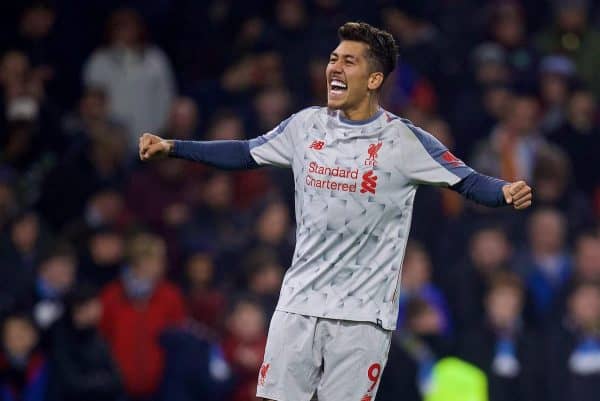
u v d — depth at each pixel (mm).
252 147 23172
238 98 52344
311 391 22688
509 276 40438
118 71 50594
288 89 52656
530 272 44625
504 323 39812
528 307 40969
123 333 38375
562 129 52062
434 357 38188
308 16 55250
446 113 54250
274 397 22562
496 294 40000
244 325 38594
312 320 22484
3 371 36125
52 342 36562
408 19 57094
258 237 43812
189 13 55844
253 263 40344
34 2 52375
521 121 49781
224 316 39688
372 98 22719
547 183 47594
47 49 52094
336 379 22531
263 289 40156
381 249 22562
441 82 54562
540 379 39875
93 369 36594
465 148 52531
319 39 53781
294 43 54188
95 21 53531
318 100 51406
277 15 55469
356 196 22406
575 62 56531
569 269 44938
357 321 22438
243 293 39094
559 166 47844
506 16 56344
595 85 56031
